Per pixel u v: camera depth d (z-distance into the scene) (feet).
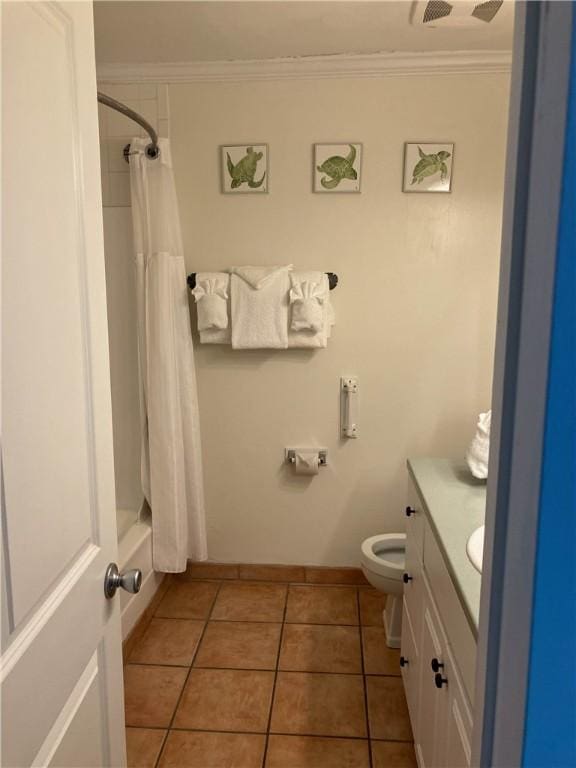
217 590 9.70
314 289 8.58
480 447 6.50
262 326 8.73
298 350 9.27
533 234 2.02
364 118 8.68
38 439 2.93
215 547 9.96
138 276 8.56
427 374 9.22
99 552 3.75
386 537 8.68
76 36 3.34
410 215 8.86
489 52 8.29
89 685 3.66
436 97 8.57
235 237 9.09
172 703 7.22
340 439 9.48
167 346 8.47
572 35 1.88
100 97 6.97
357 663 7.93
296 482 9.66
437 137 8.65
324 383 9.34
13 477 2.69
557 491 2.10
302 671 7.79
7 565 2.65
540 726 2.26
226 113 8.82
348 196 8.89
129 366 9.32
